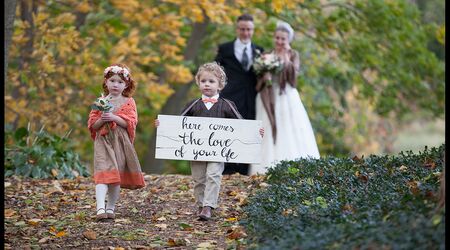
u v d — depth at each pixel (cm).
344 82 2278
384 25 2038
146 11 1769
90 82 1759
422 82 2200
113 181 920
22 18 1766
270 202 895
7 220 937
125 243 813
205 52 2270
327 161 1115
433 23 2172
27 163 1291
